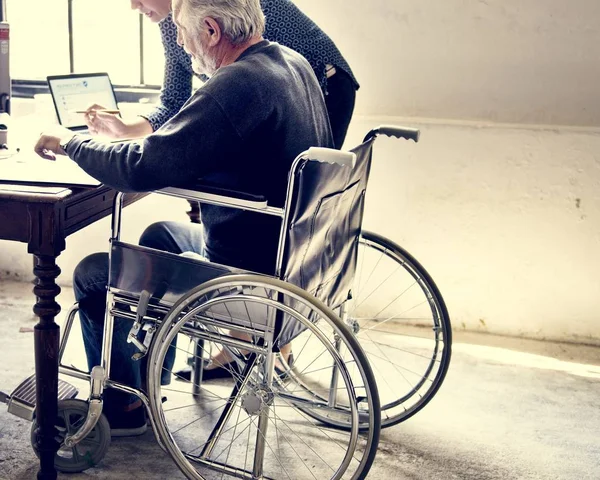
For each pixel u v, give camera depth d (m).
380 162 3.19
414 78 3.14
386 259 3.25
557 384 2.85
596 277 3.14
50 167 2.15
